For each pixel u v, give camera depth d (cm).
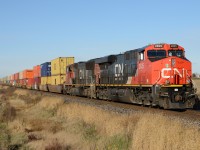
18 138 1889
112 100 3291
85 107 2488
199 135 1284
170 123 1447
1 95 6344
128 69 2859
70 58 5319
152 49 2477
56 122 2367
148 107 2473
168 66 2358
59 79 5266
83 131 1853
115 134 1591
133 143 1394
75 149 1553
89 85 3956
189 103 2281
